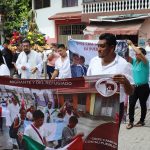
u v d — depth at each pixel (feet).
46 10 92.48
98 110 13.66
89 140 13.78
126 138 24.34
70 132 13.82
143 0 70.59
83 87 13.60
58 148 13.92
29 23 66.33
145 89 26.81
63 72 30.22
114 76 13.48
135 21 69.67
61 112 13.78
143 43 68.59
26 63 34.17
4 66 21.06
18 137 14.19
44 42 59.47
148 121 29.25
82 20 79.61
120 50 28.43
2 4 96.94
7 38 58.18
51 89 13.73
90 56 29.19
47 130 13.92
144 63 26.48
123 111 15.46
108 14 74.90
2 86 14.12
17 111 14.14
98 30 72.43
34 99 13.91
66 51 30.94
